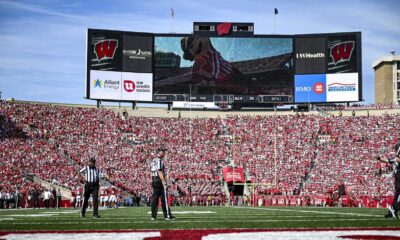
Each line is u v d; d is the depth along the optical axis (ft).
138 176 174.09
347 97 202.18
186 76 204.44
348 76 202.39
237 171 173.37
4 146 168.04
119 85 201.57
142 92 203.31
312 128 202.18
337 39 203.21
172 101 203.62
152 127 206.39
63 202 138.41
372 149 185.47
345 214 66.64
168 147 195.52
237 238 33.04
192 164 185.57
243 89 204.64
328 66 203.62
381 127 196.95
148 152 190.49
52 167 163.32
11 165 156.87
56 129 191.62
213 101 204.33
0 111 188.96
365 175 170.40
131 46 202.80
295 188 169.17
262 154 190.90
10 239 32.96
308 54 204.64
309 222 45.47
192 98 203.92
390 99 323.37
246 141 199.21
